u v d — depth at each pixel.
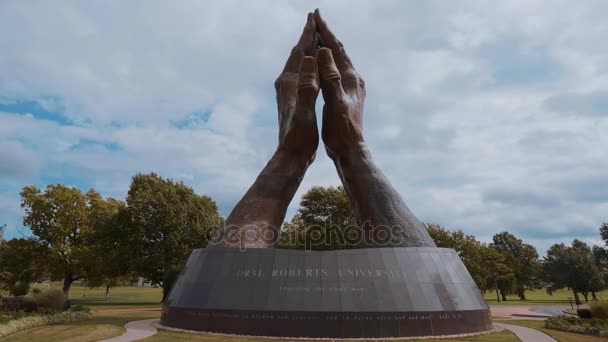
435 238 41.75
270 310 11.66
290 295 11.87
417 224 14.98
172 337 11.05
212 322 12.09
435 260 13.12
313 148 17.05
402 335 11.34
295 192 17.14
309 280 12.12
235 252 13.24
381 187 15.80
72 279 44.34
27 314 15.39
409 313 11.58
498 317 21.16
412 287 12.10
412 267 12.60
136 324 14.18
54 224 42.59
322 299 11.73
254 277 12.43
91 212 44.03
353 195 16.53
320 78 16.95
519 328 14.26
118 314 19.45
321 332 11.29
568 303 43.72
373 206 15.51
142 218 35.25
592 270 51.03
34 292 19.09
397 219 14.93
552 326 14.89
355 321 11.38
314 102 16.36
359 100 17.97
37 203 42.06
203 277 13.15
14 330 12.39
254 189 16.25
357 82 18.39
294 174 16.78
